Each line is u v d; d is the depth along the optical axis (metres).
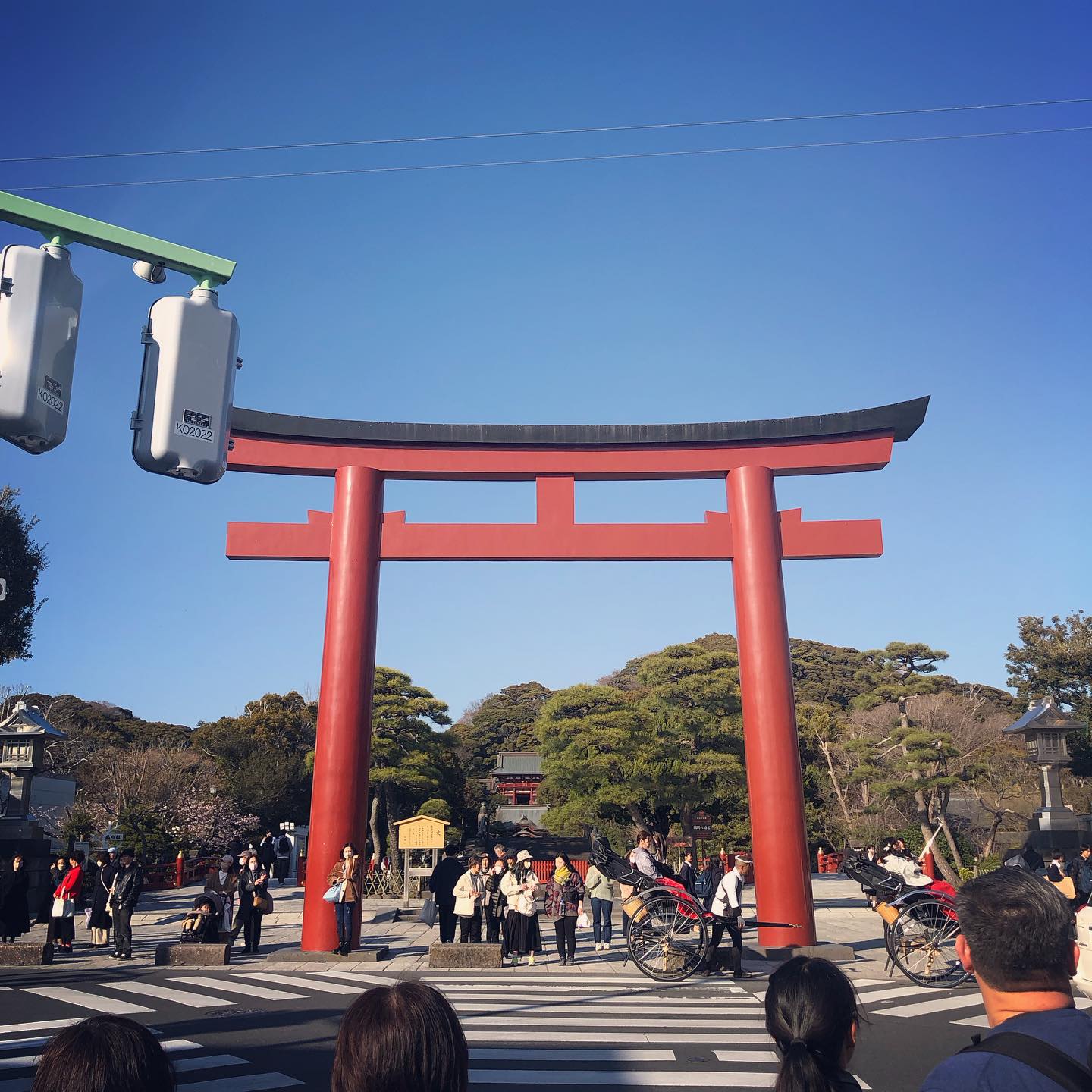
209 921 15.50
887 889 13.08
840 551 16.22
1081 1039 2.13
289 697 51.69
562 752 35.72
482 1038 9.23
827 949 14.90
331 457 16.44
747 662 15.77
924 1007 11.15
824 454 16.59
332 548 16.11
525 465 16.62
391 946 16.97
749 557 16.09
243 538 16.12
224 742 47.84
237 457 16.02
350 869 14.82
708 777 36.12
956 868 30.89
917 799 29.72
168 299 4.41
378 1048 2.33
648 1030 9.66
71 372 4.07
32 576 28.00
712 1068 8.05
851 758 40.09
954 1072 2.11
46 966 14.44
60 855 24.72
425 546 16.27
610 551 16.28
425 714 39.38
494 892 16.05
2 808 21.53
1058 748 23.56
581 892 16.56
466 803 49.78
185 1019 10.14
